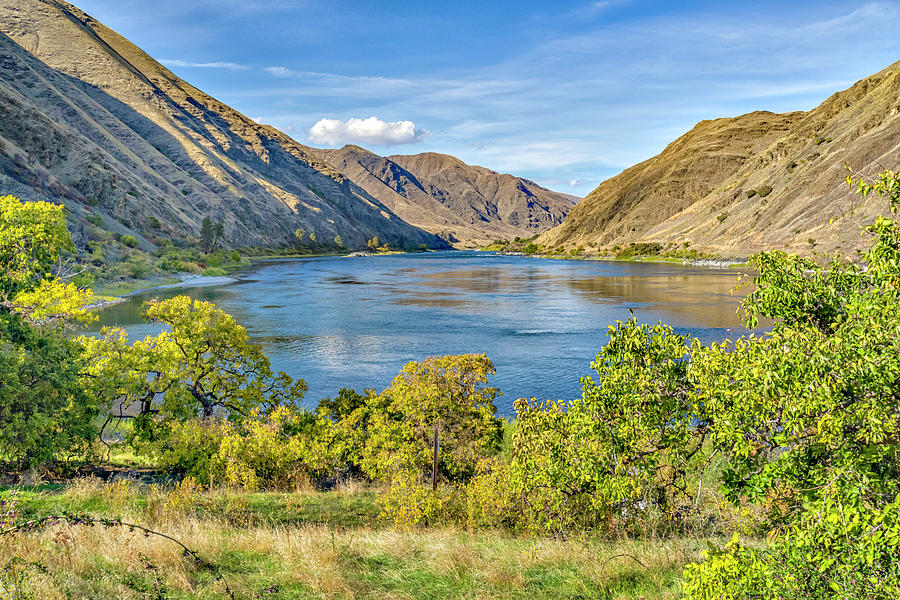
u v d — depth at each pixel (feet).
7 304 74.13
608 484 33.24
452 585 28.68
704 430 29.99
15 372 66.39
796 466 20.74
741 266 523.29
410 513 47.03
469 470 63.87
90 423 81.76
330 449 73.00
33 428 64.44
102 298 277.23
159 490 54.34
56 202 482.28
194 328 94.53
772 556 18.35
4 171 469.57
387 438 67.36
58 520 27.78
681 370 30.94
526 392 132.87
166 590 25.45
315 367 157.38
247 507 50.60
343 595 26.78
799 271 25.45
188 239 644.69
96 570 26.63
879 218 21.47
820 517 16.88
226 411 109.81
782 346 22.85
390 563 32.27
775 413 23.29
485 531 44.06
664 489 39.37
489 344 189.26
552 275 492.95
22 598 21.85
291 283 417.69
